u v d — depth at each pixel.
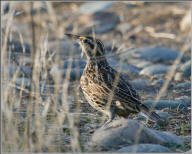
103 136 9.68
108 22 25.28
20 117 10.10
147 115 10.75
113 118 10.97
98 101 11.04
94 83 11.05
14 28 10.95
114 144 9.48
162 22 25.56
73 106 12.30
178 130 10.94
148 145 9.17
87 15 25.69
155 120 10.68
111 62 17.16
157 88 15.25
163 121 11.18
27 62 15.60
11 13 9.50
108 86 10.86
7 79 8.97
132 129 9.67
